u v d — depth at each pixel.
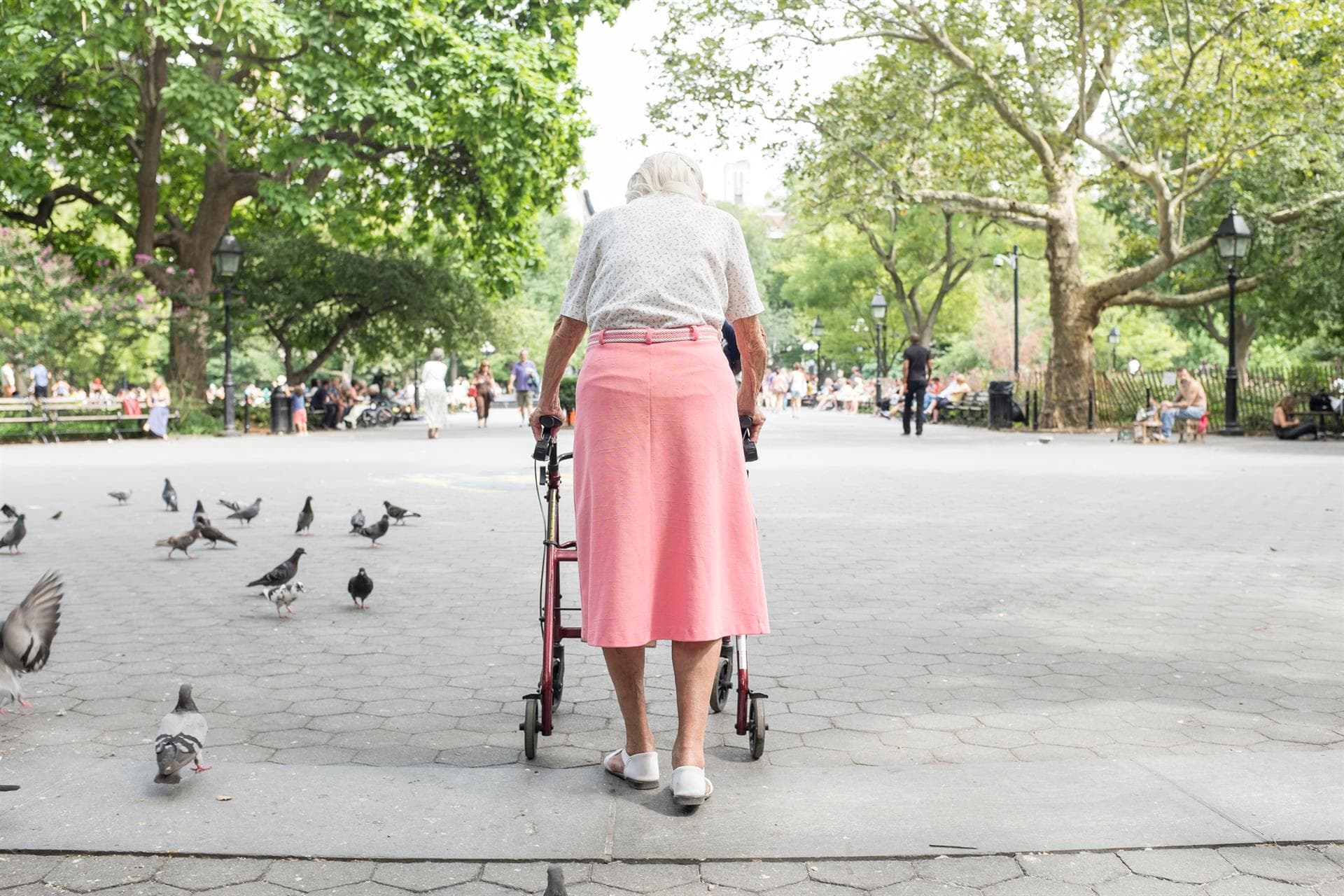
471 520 10.29
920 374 25.36
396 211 31.62
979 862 2.78
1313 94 21.28
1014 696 4.34
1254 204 26.48
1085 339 26.83
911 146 25.55
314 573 7.44
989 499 11.83
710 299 3.33
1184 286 39.25
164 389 26.70
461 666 4.90
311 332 38.66
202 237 28.75
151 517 10.66
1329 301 26.75
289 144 24.89
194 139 24.55
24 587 6.96
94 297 26.70
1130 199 30.92
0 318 26.48
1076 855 2.81
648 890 2.64
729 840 2.90
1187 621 5.78
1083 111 23.83
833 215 29.89
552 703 3.91
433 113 25.61
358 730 3.93
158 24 22.27
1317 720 3.99
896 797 3.19
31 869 2.75
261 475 15.16
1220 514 10.42
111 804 3.14
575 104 26.78
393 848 2.85
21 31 21.97
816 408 53.41
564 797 3.22
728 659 4.13
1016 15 22.88
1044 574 7.25
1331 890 2.61
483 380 34.28
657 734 3.91
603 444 3.24
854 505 11.27
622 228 3.36
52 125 26.66
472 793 3.25
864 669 4.80
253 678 4.67
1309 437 23.80
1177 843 2.85
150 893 2.62
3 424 25.69
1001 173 26.03
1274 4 20.80
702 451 3.24
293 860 2.80
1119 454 18.94
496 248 29.33
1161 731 3.87
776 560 7.84
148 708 4.21
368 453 20.14
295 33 23.70
